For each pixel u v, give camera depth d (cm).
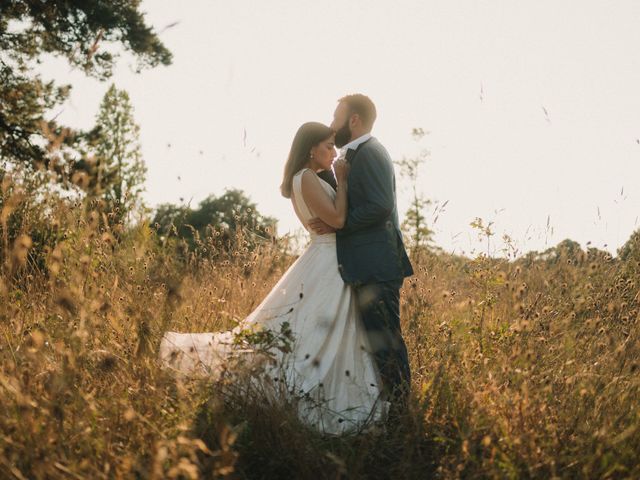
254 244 511
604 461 236
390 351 338
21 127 1211
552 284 419
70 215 286
